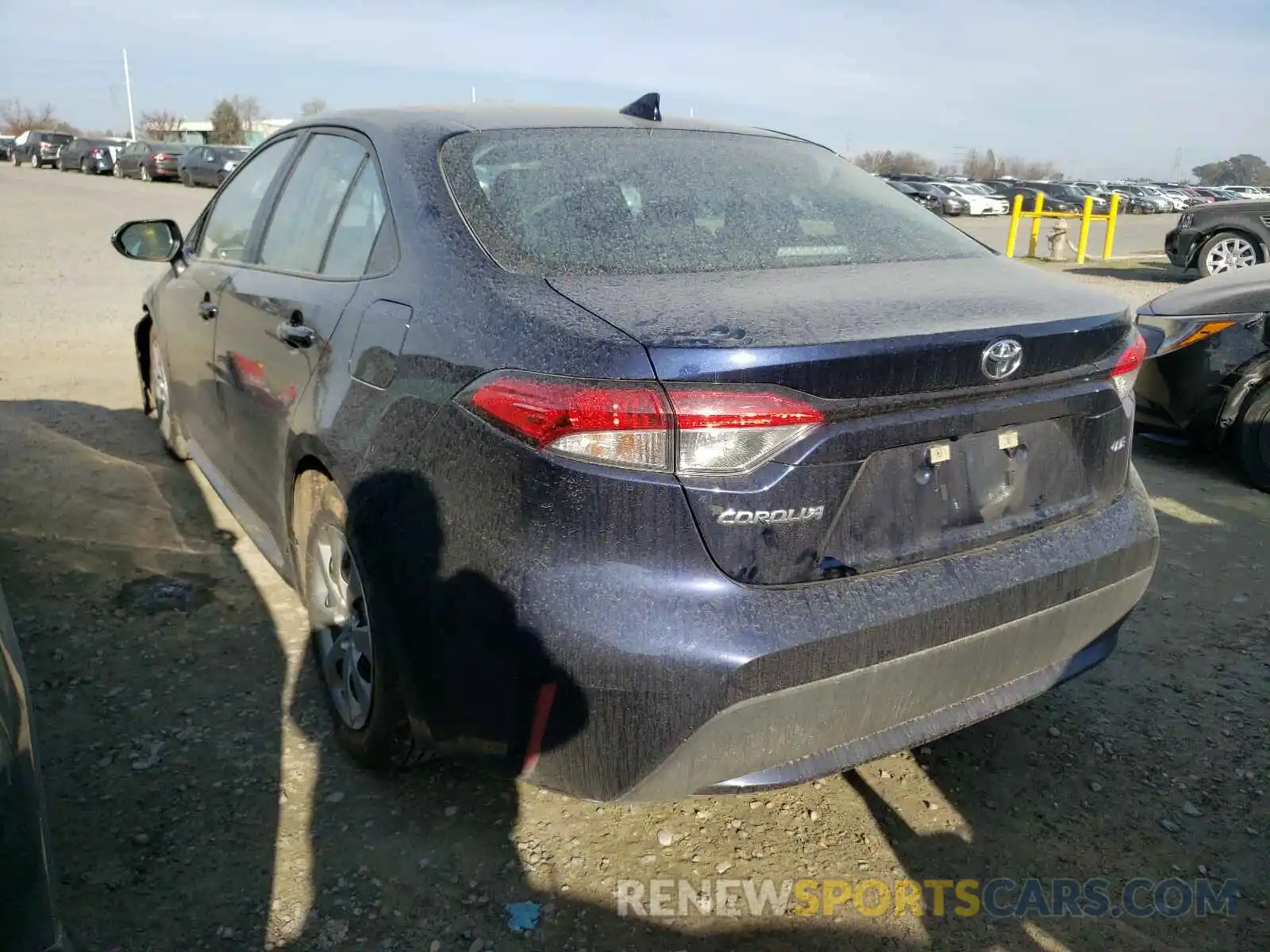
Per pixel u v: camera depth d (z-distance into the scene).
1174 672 3.30
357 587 2.60
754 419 1.88
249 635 3.35
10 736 1.42
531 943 2.16
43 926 1.43
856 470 1.99
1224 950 2.20
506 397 2.00
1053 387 2.27
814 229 2.70
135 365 7.10
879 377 1.96
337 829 2.48
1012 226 18.17
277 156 3.59
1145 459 5.55
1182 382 5.14
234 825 2.47
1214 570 4.07
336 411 2.53
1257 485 5.02
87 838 2.40
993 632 2.19
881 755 2.15
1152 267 16.80
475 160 2.61
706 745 1.95
